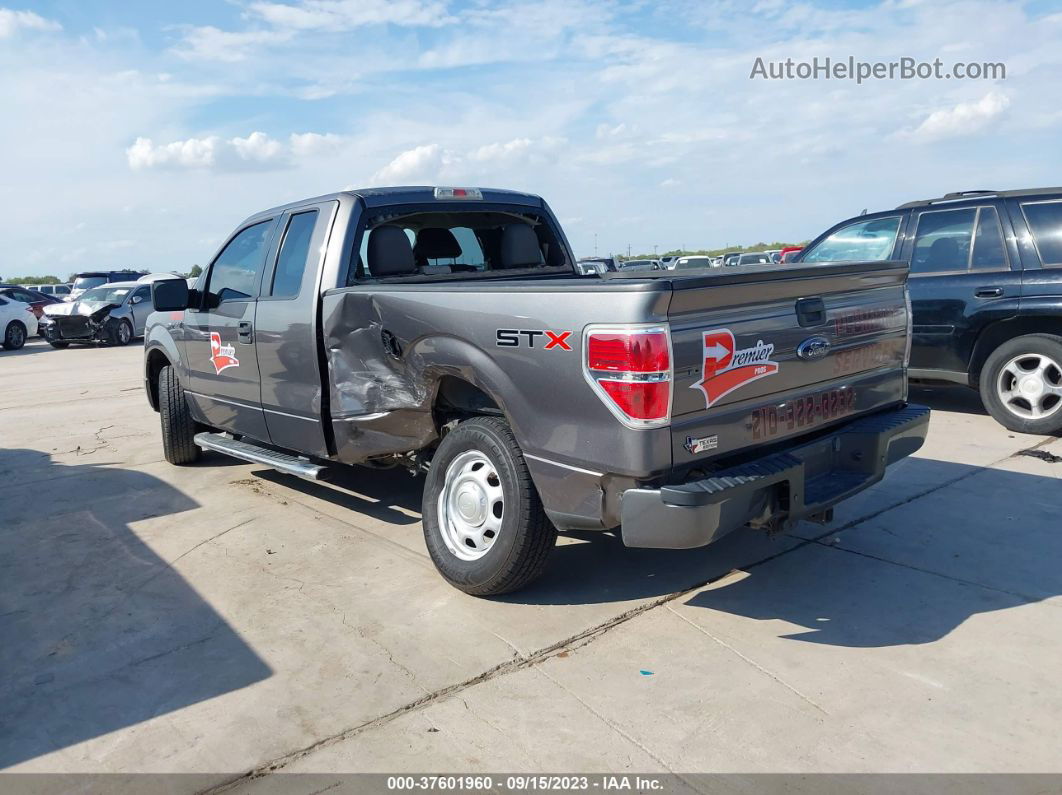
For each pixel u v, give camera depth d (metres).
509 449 3.67
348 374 4.45
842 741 2.77
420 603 3.94
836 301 3.80
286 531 5.04
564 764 2.69
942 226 7.13
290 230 5.05
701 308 3.18
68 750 2.87
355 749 2.81
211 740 2.90
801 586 3.98
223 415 5.87
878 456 3.83
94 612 3.98
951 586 3.92
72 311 19.95
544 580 4.15
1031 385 6.59
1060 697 2.98
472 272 5.23
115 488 6.16
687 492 3.06
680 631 3.57
